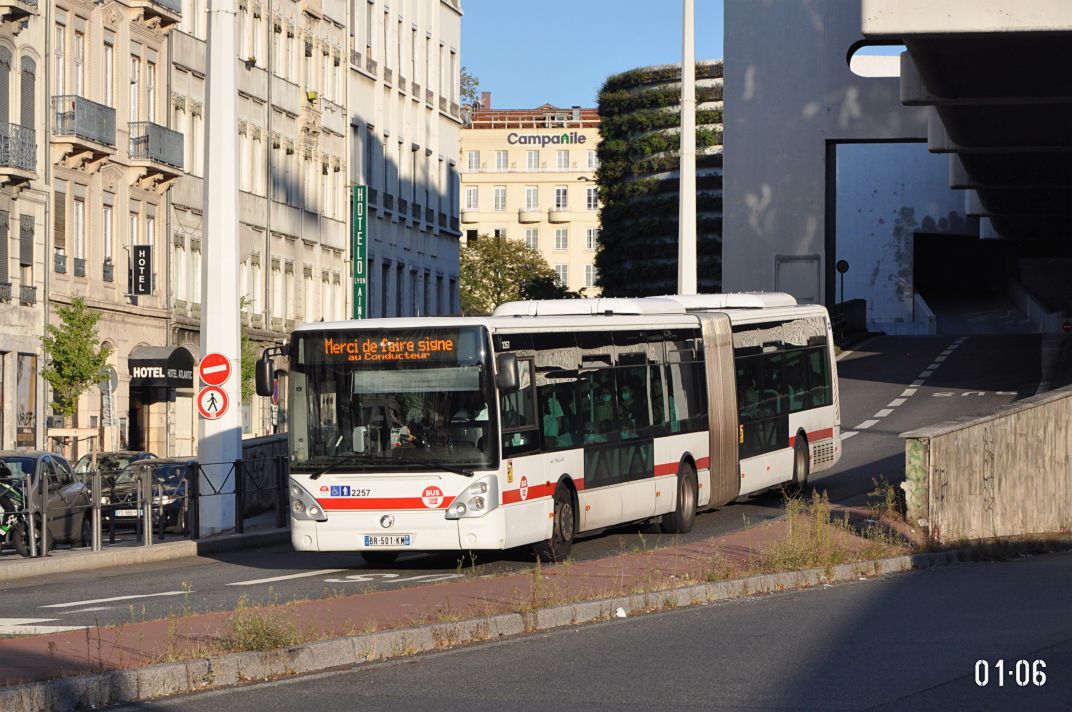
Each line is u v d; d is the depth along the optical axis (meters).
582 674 12.59
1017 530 26.14
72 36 51.12
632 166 153.88
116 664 12.27
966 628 14.92
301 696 11.78
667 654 13.58
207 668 12.30
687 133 40.06
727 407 28.91
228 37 28.61
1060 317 85.94
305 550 21.27
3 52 47.03
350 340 21.36
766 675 12.38
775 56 66.19
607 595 16.66
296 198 70.25
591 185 183.25
